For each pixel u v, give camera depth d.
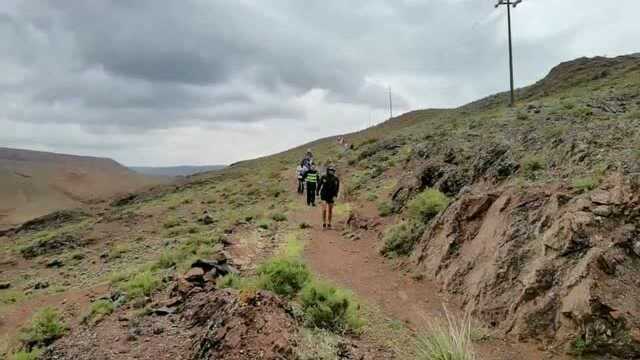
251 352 5.73
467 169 14.19
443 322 7.64
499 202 9.65
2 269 24.72
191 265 11.26
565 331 6.42
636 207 7.40
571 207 7.95
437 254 10.07
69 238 28.34
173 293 9.99
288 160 63.22
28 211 135.75
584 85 46.25
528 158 11.73
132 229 28.47
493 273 8.10
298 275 9.01
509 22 35.47
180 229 23.14
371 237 13.95
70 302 13.20
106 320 9.38
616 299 6.31
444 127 35.28
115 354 6.93
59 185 175.00
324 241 14.19
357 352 6.41
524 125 17.23
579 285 6.62
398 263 11.05
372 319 7.86
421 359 6.22
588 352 6.04
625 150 9.78
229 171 73.19
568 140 11.63
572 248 7.27
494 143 14.52
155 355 6.60
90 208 57.34
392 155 31.45
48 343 9.86
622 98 20.12
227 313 6.50
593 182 8.55
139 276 12.10
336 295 7.69
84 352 7.41
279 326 6.24
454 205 10.84
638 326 6.00
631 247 6.91
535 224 8.38
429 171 15.71
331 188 16.08
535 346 6.52
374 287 9.70
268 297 6.77
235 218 21.31
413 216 12.95
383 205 16.42
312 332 6.66
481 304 7.81
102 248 24.83
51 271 21.56
